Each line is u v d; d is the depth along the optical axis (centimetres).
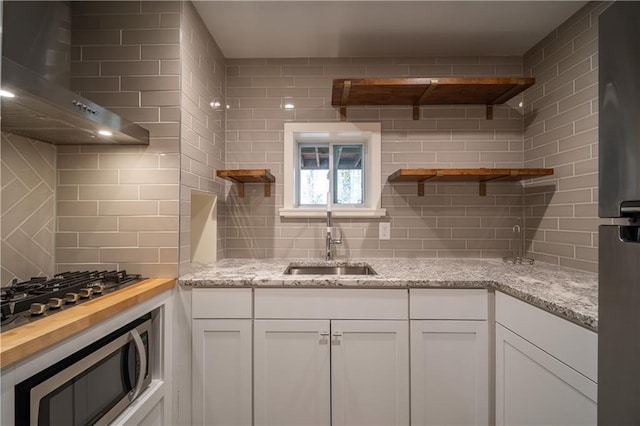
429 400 158
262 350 160
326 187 238
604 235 69
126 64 161
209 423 161
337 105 222
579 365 106
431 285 157
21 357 80
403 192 225
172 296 156
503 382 149
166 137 160
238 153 226
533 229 211
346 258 225
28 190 145
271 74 226
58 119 115
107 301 117
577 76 176
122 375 122
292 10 177
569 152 181
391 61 224
